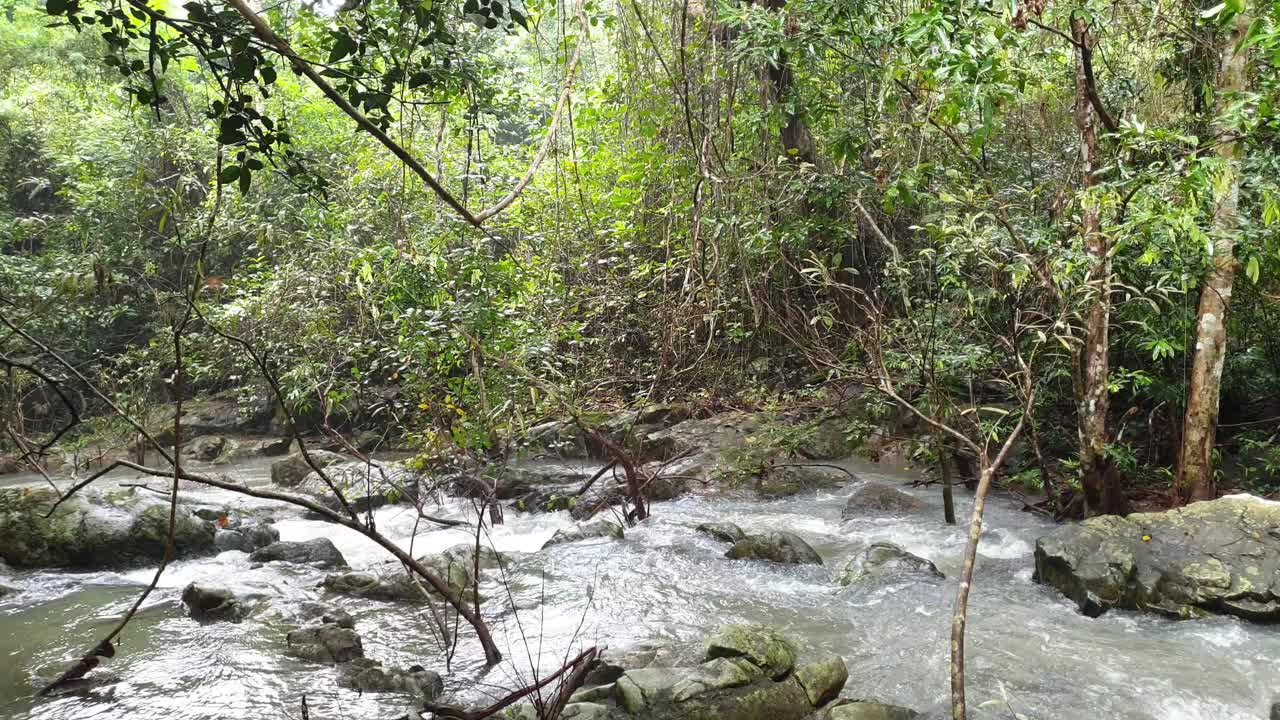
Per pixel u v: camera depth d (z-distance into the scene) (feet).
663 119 36.55
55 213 57.88
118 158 45.47
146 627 18.57
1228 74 21.31
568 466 34.37
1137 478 27.43
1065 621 18.15
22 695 15.12
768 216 30.53
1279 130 17.66
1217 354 22.49
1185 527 19.62
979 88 19.44
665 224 38.47
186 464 43.34
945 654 16.51
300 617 18.93
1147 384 25.72
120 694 15.15
